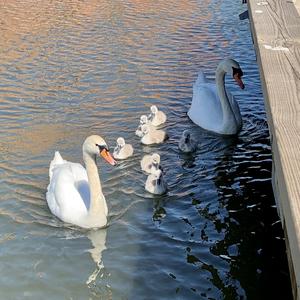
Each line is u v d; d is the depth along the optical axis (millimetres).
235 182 9055
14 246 7535
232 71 10789
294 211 3100
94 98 12547
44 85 13367
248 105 12242
